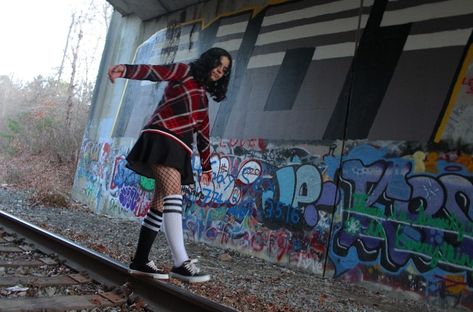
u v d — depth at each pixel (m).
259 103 10.27
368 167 7.88
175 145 4.00
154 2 14.05
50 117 26.92
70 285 4.71
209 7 12.75
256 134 10.07
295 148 9.16
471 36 7.02
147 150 4.00
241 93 10.84
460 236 6.59
